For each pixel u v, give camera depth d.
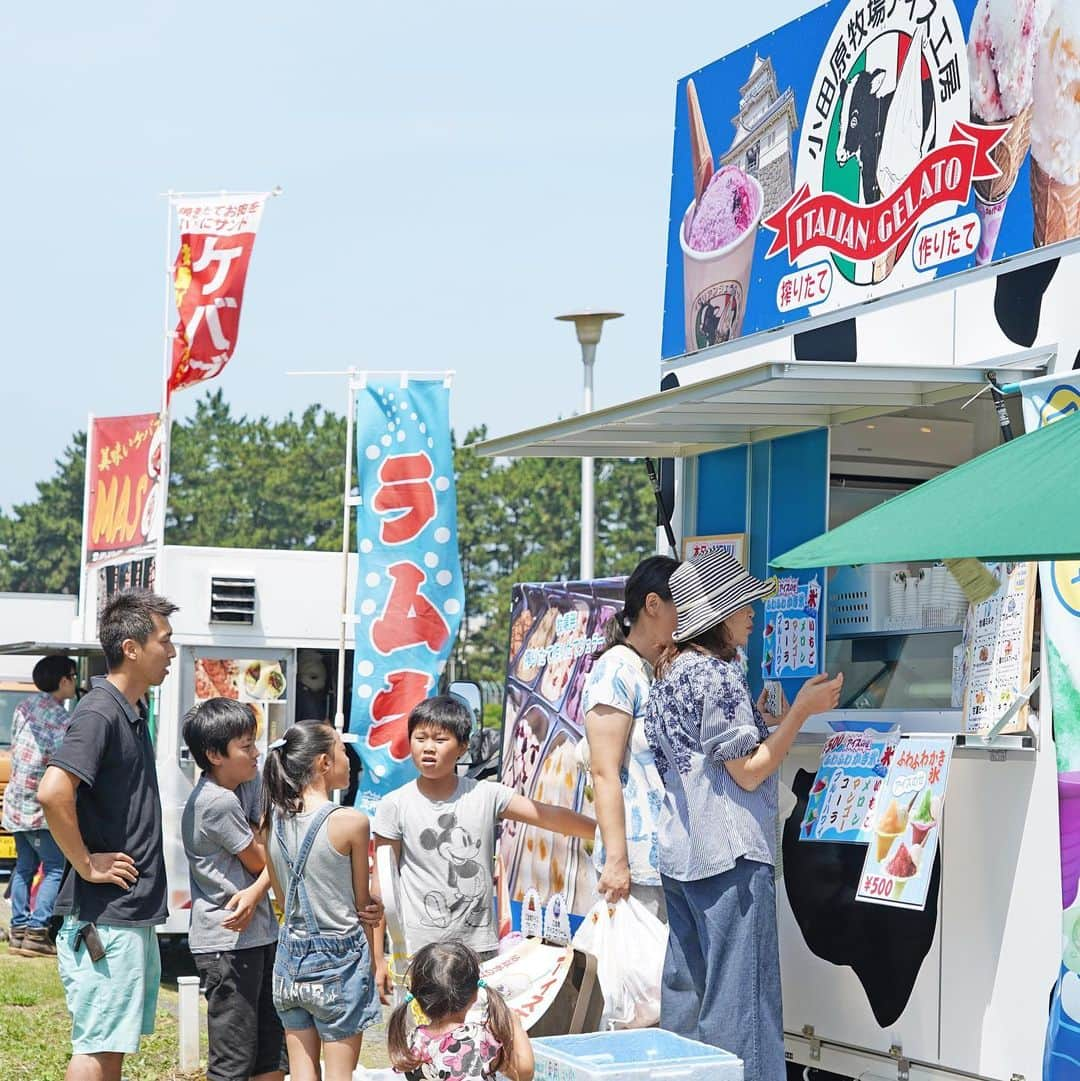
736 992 6.15
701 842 6.22
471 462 90.56
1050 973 6.17
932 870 6.71
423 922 7.21
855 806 6.73
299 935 6.77
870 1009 7.04
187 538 97.12
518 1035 5.87
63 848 6.65
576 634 9.76
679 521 9.12
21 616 23.20
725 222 8.79
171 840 12.41
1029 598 6.39
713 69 8.95
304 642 13.36
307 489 97.44
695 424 8.16
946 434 8.30
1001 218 6.82
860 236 7.70
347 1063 6.77
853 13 7.79
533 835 9.70
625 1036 5.99
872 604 7.73
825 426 8.02
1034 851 6.27
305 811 6.77
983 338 6.89
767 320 8.38
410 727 7.33
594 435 8.53
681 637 6.43
